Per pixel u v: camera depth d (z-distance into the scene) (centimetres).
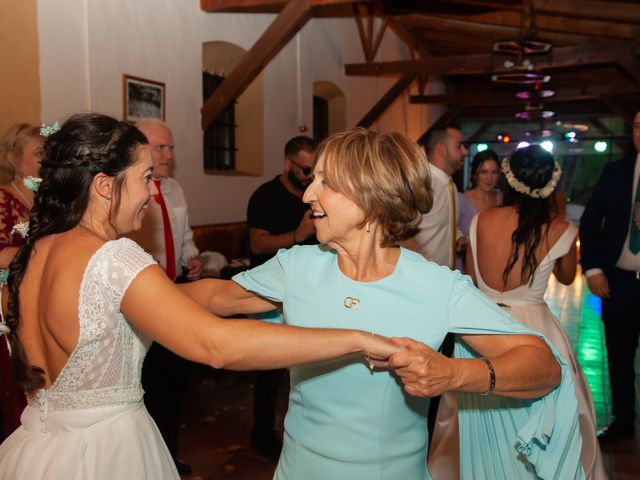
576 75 1029
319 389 124
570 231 231
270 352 109
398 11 802
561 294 788
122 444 125
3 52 353
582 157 1664
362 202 118
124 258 117
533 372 116
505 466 150
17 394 210
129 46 451
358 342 110
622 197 306
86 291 115
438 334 120
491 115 1296
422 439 129
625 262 306
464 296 122
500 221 240
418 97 1081
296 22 528
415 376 107
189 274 303
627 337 313
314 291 126
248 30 603
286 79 682
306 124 730
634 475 281
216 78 620
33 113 373
